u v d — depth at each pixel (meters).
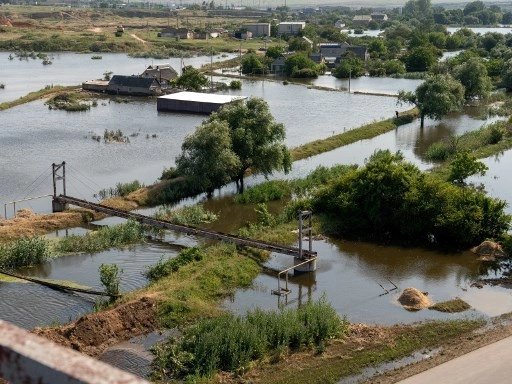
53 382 2.75
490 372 23.67
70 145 64.19
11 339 2.94
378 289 31.66
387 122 73.06
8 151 61.19
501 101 89.12
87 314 26.70
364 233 39.53
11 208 45.09
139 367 23.69
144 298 28.12
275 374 23.42
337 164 53.72
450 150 58.72
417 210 38.09
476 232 37.03
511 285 32.06
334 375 23.50
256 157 48.44
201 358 23.64
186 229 38.31
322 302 28.33
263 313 26.47
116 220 43.44
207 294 30.30
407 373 23.70
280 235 38.31
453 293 31.20
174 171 51.28
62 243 37.19
